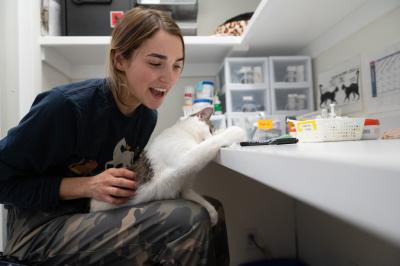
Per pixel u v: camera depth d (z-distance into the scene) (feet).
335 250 3.79
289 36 4.49
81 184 2.31
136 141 3.16
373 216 0.56
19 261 2.00
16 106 3.73
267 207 4.54
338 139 2.08
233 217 4.42
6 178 2.25
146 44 2.25
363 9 3.50
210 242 1.99
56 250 1.98
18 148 2.15
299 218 4.59
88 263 1.93
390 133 2.15
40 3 4.29
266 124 4.00
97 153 2.71
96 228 1.96
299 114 4.72
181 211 1.96
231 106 4.75
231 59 4.71
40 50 4.25
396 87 3.07
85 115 2.41
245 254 4.46
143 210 1.99
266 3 3.41
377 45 3.35
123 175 2.34
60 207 2.35
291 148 1.39
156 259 1.92
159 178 2.31
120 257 1.92
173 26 2.35
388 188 0.51
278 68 4.95
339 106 4.14
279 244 4.59
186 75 5.66
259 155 1.24
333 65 4.27
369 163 0.56
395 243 0.51
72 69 5.41
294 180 0.89
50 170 2.56
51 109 2.22
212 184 4.35
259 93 4.94
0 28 3.67
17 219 2.33
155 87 2.43
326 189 0.71
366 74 3.55
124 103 2.69
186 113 4.86
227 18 5.86
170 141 2.51
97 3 4.61
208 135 2.99
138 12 2.37
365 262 3.26
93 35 4.60
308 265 4.39
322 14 3.75
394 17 3.09
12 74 3.73
